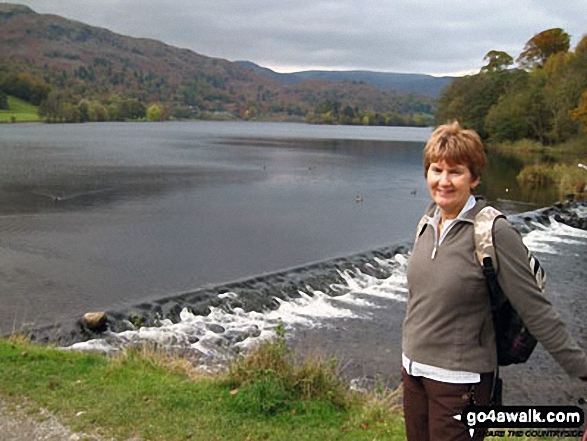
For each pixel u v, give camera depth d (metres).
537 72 83.44
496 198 32.69
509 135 73.38
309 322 12.23
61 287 13.73
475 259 2.63
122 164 44.72
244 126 192.38
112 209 24.61
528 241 22.14
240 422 5.07
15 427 4.92
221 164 47.62
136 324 11.09
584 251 20.61
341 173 43.81
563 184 35.88
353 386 9.15
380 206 28.59
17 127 118.25
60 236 19.05
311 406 5.43
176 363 6.89
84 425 4.94
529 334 2.66
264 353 6.17
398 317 12.77
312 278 14.45
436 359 2.75
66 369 6.31
